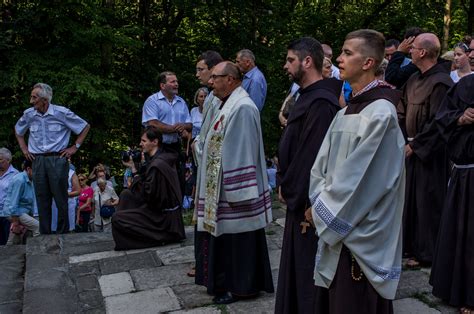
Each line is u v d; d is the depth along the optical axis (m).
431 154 3.89
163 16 13.33
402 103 4.20
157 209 5.20
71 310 3.78
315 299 2.79
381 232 2.41
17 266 5.00
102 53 11.17
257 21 12.72
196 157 3.95
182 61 13.09
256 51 12.59
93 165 11.16
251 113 3.49
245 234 3.62
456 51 4.98
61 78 10.08
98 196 7.84
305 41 2.98
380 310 2.46
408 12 13.93
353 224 2.38
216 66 3.59
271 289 3.71
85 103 10.31
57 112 5.83
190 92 12.73
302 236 2.93
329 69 4.26
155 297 3.90
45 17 10.32
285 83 12.92
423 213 4.04
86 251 5.16
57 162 5.88
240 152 3.46
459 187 3.31
